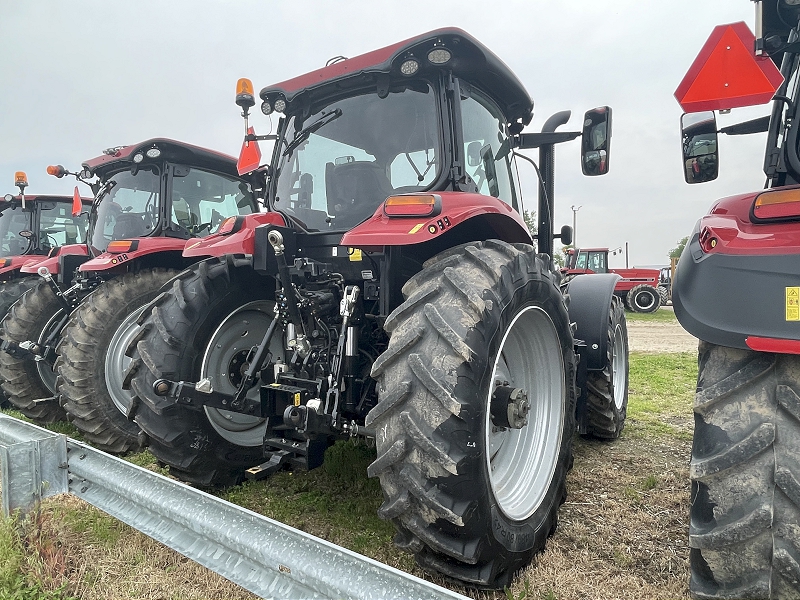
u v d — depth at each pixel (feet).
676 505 9.45
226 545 5.38
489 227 8.57
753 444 4.81
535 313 7.96
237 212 17.11
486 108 9.50
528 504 7.63
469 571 6.33
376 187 8.93
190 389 8.78
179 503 6.00
